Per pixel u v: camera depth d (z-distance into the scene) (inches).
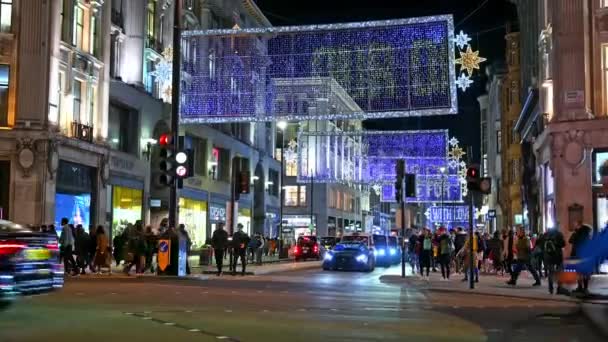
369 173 2181.3
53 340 396.8
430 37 1065.5
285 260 1959.9
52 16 1282.0
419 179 2269.9
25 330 435.2
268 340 409.1
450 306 649.0
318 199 3206.2
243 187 1206.9
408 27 1070.4
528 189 1699.1
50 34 1275.8
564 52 1214.9
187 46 1640.0
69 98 1349.7
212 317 511.5
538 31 1461.6
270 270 1256.2
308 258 1948.8
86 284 818.8
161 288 772.6
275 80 1270.9
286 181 3225.9
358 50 1113.4
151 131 1722.4
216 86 1246.9
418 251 1206.3
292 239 2785.4
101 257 1056.2
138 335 417.7
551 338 441.4
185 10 1973.4
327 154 2519.7
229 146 2303.2
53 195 1274.6
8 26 1273.4
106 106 1493.6
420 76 1074.1
